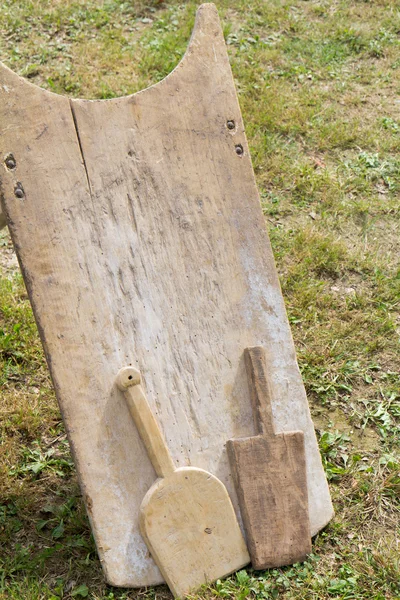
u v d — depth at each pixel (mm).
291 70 3693
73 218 2092
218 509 2119
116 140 2127
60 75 3500
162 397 2127
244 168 2219
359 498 2301
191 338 2158
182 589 2090
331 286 2816
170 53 3693
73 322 2082
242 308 2197
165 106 2166
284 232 2959
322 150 3283
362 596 2115
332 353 2611
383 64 3814
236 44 3865
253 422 2180
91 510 2072
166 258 2150
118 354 2105
